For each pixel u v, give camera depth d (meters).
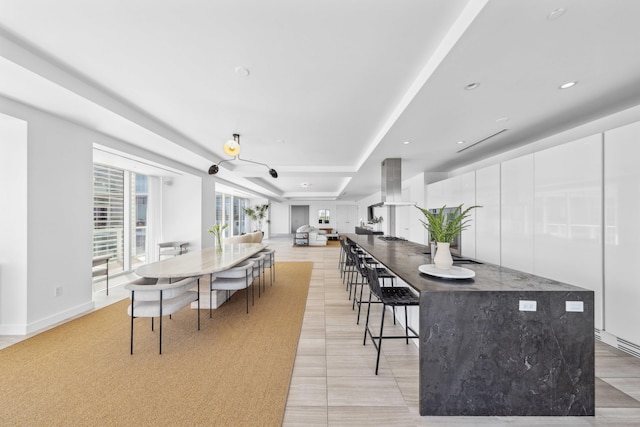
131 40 1.70
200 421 1.47
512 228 3.18
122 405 1.59
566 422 1.47
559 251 2.55
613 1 1.19
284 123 3.21
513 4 1.21
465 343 1.53
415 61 1.90
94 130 3.18
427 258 2.65
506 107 2.43
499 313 1.53
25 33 1.64
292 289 4.33
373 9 1.40
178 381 1.83
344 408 1.59
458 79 1.92
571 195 2.43
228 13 1.44
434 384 1.53
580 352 1.52
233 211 11.22
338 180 8.54
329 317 3.08
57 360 2.09
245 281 3.13
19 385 1.77
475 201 3.95
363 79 2.16
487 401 1.53
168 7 1.40
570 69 1.79
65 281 2.90
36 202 2.60
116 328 2.71
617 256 2.08
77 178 3.02
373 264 3.75
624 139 2.02
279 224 15.45
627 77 1.90
